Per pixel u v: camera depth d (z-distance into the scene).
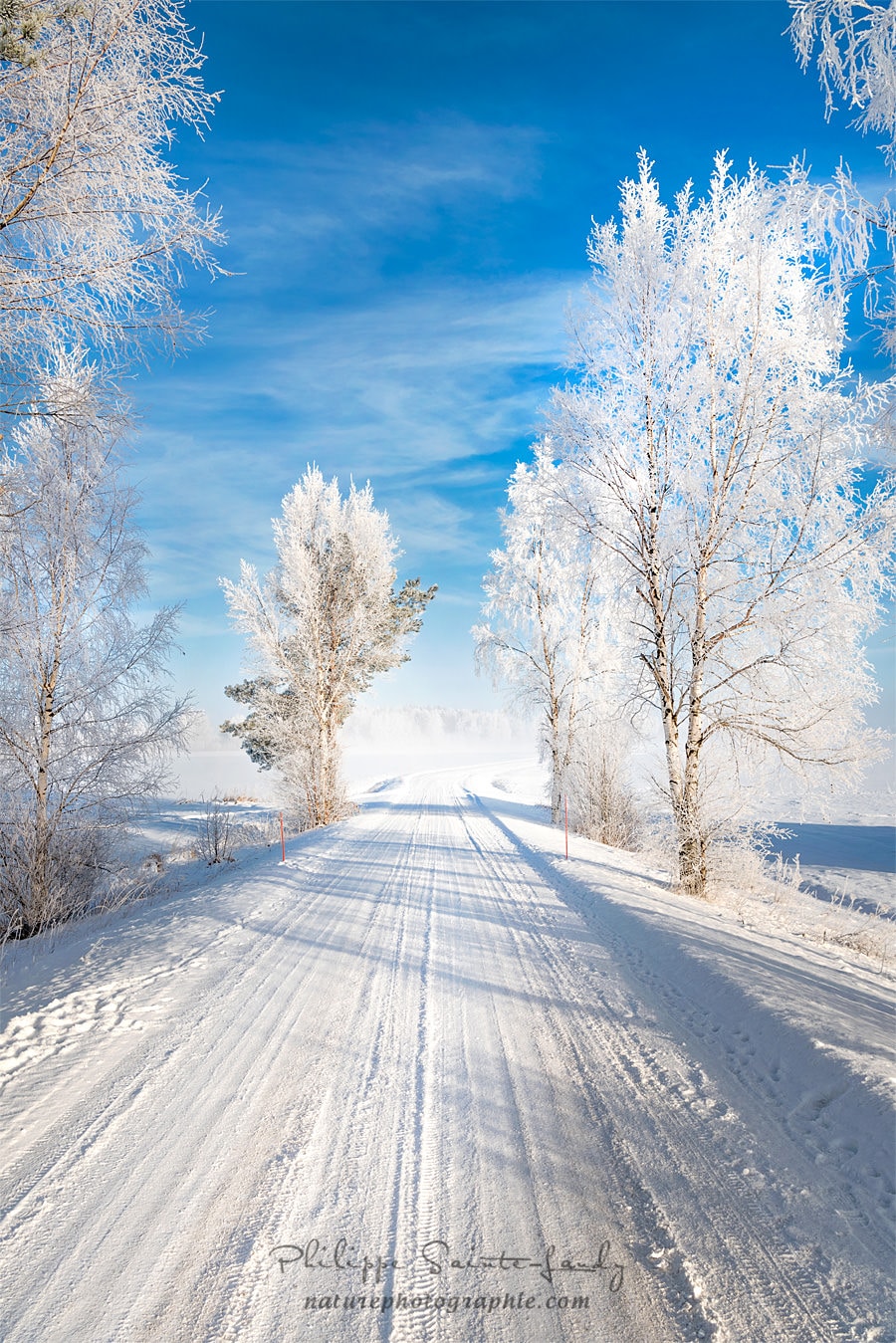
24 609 9.84
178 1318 2.60
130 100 4.71
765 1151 3.63
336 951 7.59
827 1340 2.44
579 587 22.14
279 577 24.33
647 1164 3.56
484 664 24.45
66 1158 3.71
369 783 50.50
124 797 11.15
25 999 6.10
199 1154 3.72
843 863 19.48
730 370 12.00
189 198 5.12
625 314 12.70
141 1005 5.95
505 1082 4.49
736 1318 2.55
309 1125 4.00
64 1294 2.73
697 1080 4.46
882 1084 3.88
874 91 4.80
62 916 10.53
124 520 11.14
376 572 24.72
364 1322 2.58
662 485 12.60
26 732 10.29
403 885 11.43
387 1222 3.14
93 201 4.94
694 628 11.95
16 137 4.59
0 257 4.79
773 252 11.06
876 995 6.33
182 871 15.27
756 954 7.12
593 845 17.19
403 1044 5.11
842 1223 3.05
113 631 11.05
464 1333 2.52
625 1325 2.56
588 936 8.10
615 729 18.39
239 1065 4.80
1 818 10.16
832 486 10.64
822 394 10.54
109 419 5.69
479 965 7.05
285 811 24.16
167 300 5.32
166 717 11.39
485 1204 3.26
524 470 23.50
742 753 12.18
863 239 5.44
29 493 6.05
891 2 4.59
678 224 12.17
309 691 23.05
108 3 4.49
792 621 11.02
